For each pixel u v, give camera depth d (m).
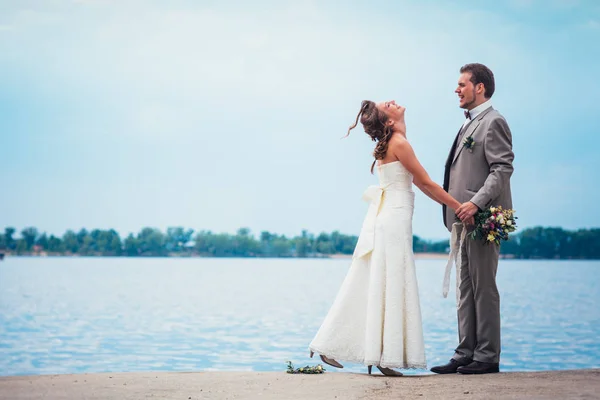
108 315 19.47
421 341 4.56
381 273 4.61
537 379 4.19
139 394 3.80
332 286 38.53
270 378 4.41
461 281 4.79
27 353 11.31
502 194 4.75
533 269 80.94
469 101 4.88
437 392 3.80
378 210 4.72
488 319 4.66
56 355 11.05
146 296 29.30
